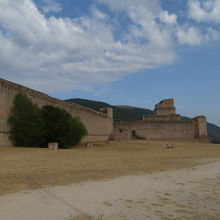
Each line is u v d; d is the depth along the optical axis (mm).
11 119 35406
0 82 33656
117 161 23297
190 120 93000
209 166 20438
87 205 8844
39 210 8203
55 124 40000
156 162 23156
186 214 8055
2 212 7977
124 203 9203
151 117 101750
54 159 23500
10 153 27266
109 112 88938
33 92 42312
